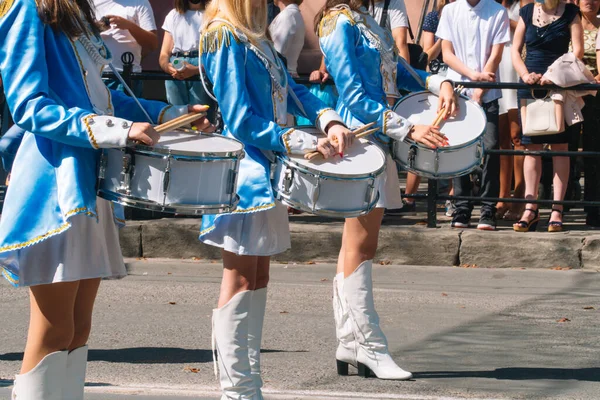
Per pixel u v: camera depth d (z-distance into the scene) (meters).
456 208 8.98
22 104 3.26
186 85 8.90
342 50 4.91
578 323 6.59
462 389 5.04
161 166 3.41
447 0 9.79
